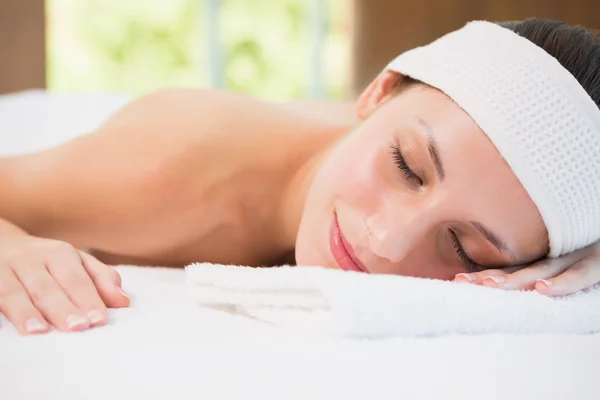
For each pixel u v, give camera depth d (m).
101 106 1.86
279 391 0.54
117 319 0.70
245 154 1.16
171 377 0.56
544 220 0.85
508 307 0.73
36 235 1.15
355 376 0.57
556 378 0.59
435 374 0.58
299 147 1.19
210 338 0.64
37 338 0.64
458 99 0.85
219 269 0.76
